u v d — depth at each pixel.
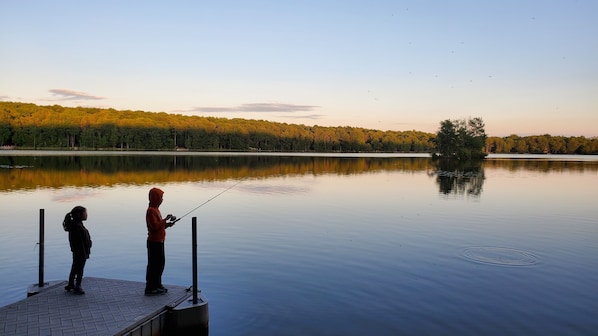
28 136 96.75
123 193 24.97
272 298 9.18
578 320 8.30
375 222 17.64
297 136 131.12
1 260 11.62
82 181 31.22
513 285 10.20
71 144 101.50
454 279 10.56
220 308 8.63
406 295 9.45
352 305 8.87
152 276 7.97
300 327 7.86
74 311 7.20
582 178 40.66
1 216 17.66
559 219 18.95
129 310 7.26
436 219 18.55
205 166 50.56
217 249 13.05
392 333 7.66
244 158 74.62
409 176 41.28
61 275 10.48
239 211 20.02
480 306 8.91
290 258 12.14
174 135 113.12
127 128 104.62
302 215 19.06
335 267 11.38
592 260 12.41
